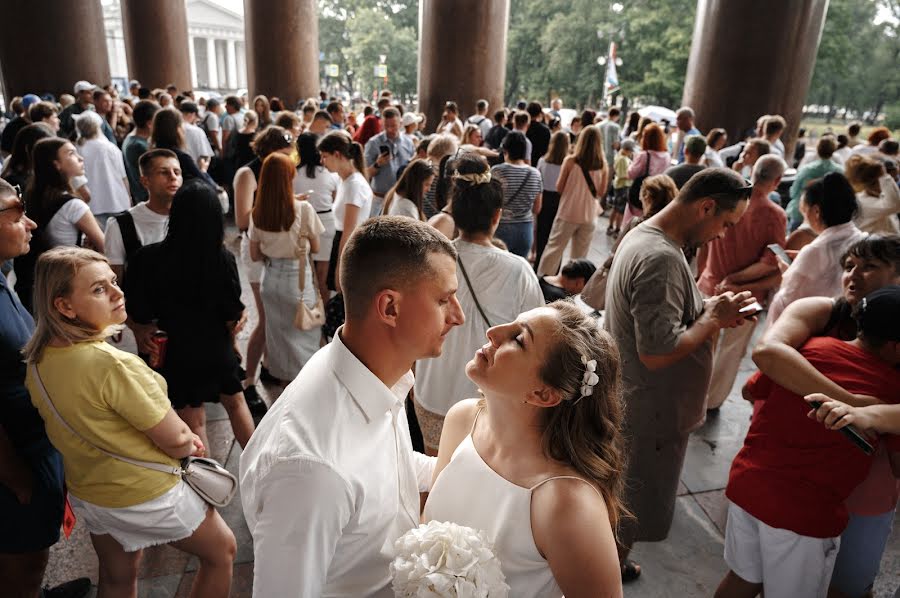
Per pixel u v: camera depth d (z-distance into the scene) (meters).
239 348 4.66
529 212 4.80
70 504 2.12
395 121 6.43
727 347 3.80
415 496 1.30
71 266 1.62
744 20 10.05
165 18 16.95
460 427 1.41
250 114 8.12
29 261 3.29
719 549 2.84
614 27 43.28
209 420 3.64
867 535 2.05
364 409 1.08
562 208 5.80
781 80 10.34
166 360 2.65
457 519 1.22
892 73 41.03
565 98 46.53
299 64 15.77
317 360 1.17
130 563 2.00
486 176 2.21
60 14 13.63
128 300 2.57
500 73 12.55
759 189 3.46
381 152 6.27
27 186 3.28
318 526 0.98
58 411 1.68
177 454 1.80
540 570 1.12
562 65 45.41
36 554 1.96
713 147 7.46
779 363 1.84
